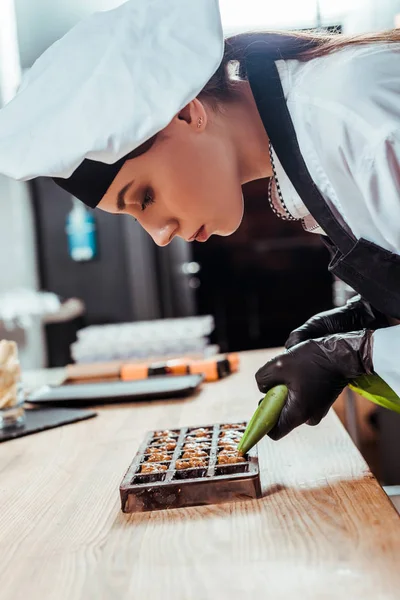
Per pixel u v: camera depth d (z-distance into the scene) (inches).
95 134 37.9
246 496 42.0
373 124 38.8
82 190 42.4
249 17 162.1
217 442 49.1
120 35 40.0
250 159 49.0
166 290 191.2
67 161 38.4
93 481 49.5
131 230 188.5
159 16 40.5
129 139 37.8
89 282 192.9
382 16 161.0
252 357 96.5
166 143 43.0
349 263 42.7
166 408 71.3
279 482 44.9
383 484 93.9
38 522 42.5
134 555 36.2
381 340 44.0
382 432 93.2
